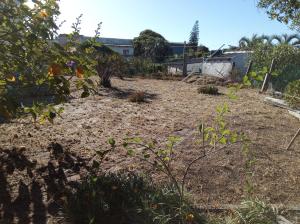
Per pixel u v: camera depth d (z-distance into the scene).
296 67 15.64
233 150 5.91
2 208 3.71
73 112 8.16
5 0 2.85
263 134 7.37
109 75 13.13
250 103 11.30
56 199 3.90
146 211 3.57
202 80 17.23
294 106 10.42
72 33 3.69
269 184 4.88
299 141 7.07
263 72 3.38
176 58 32.47
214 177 4.95
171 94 12.53
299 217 3.98
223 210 3.96
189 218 3.51
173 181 4.13
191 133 6.89
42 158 5.04
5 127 6.36
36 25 2.94
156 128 7.22
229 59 22.27
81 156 5.25
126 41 46.25
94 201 3.61
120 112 8.56
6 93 3.29
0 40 2.99
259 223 3.66
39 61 3.12
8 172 4.47
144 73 22.36
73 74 3.32
